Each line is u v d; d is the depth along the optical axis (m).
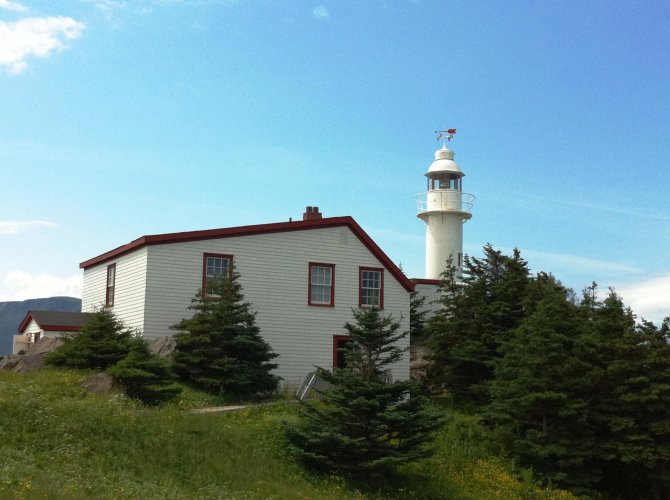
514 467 27.19
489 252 38.00
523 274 36.94
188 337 28.97
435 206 52.09
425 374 37.81
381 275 36.72
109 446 19.19
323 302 35.16
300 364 34.09
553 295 30.58
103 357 28.17
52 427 19.31
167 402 25.92
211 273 32.75
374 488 22.50
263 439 22.75
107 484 16.38
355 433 22.80
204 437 21.44
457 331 35.72
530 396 27.22
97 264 37.81
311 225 35.12
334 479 22.00
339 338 35.19
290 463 22.05
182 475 18.94
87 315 36.97
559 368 27.97
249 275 33.53
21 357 29.88
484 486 25.19
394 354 24.00
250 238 33.78
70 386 24.98
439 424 23.31
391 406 23.17
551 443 27.31
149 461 19.14
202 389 28.59
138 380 25.59
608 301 30.11
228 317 29.72
